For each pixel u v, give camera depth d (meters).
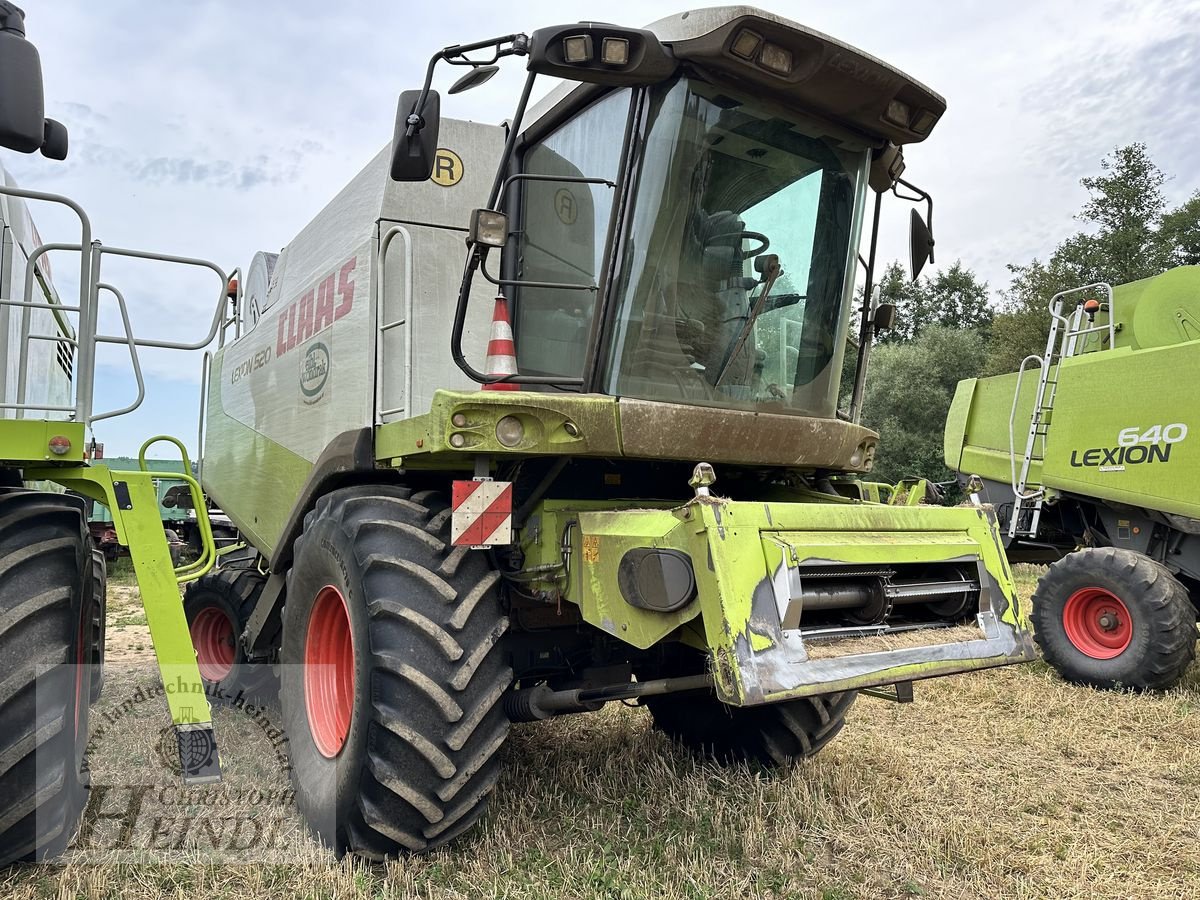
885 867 2.93
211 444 6.12
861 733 4.55
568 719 4.62
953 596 3.01
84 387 3.11
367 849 2.74
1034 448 7.32
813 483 3.94
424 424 2.88
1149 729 4.81
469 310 3.79
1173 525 6.24
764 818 3.25
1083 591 6.04
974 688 5.66
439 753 2.65
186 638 3.07
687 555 2.50
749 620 2.40
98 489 3.05
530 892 2.63
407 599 2.75
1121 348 6.75
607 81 2.91
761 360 3.40
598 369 3.06
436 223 3.78
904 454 27.94
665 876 2.76
